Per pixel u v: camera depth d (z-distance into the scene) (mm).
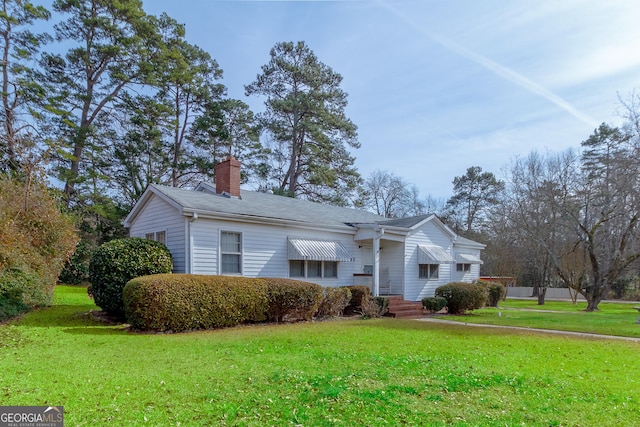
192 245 15445
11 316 13289
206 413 5188
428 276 24188
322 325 14508
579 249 29625
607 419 5332
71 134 29000
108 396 5730
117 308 13867
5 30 26938
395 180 57250
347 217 23484
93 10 31062
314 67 40438
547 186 29688
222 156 38312
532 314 21547
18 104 26438
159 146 34344
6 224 12062
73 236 16531
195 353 8906
